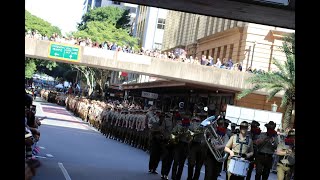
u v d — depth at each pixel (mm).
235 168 11922
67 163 17484
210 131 13203
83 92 92188
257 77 37531
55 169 15461
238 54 49844
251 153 12469
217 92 51312
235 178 12078
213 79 44219
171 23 88375
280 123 33969
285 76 36406
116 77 101438
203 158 15117
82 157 20141
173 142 16219
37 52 46312
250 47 47781
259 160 16969
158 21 100250
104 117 37906
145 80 78938
